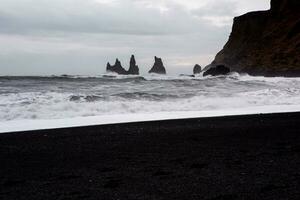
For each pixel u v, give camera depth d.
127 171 5.44
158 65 150.00
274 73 64.75
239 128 9.97
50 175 5.34
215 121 11.55
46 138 8.73
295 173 5.05
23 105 13.98
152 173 5.27
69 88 23.94
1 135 9.17
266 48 77.50
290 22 78.38
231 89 23.91
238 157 6.21
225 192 4.21
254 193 4.13
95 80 32.59
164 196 4.14
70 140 8.43
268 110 15.15
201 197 4.05
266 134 8.84
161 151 6.95
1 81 29.94
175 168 5.53
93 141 8.27
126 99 16.84
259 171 5.19
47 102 14.76
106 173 5.37
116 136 8.92
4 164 6.11
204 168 5.46
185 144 7.65
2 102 14.40
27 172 5.56
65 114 13.39
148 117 13.09
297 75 59.38
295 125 10.47
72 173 5.43
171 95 18.80
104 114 13.84
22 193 4.45
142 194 4.25
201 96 18.75
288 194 4.05
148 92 20.83
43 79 33.16
